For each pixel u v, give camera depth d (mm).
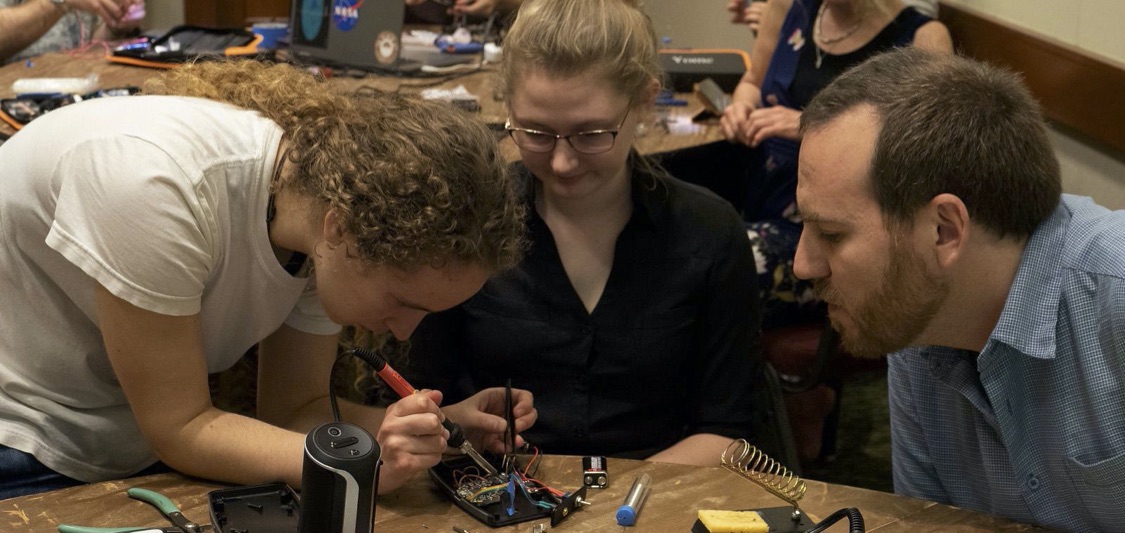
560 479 1403
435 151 1235
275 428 1379
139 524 1250
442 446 1343
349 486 1044
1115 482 1270
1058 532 1294
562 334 1846
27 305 1420
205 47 3238
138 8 3705
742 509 1330
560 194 1798
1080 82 2625
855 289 1274
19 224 1363
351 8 3180
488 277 1344
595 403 1875
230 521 1259
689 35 4973
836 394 2846
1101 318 1237
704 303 1901
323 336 1582
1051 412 1312
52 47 3668
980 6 3295
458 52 3453
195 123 1321
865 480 2893
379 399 2000
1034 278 1258
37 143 1361
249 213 1333
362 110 1328
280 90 1414
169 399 1342
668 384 1900
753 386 1962
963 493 1507
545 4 1751
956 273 1247
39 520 1246
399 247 1218
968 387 1380
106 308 1285
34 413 1438
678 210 1871
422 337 1882
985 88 1223
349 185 1233
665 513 1318
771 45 3145
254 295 1425
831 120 1247
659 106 3018
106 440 1498
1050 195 1250
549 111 1721
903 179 1192
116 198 1247
